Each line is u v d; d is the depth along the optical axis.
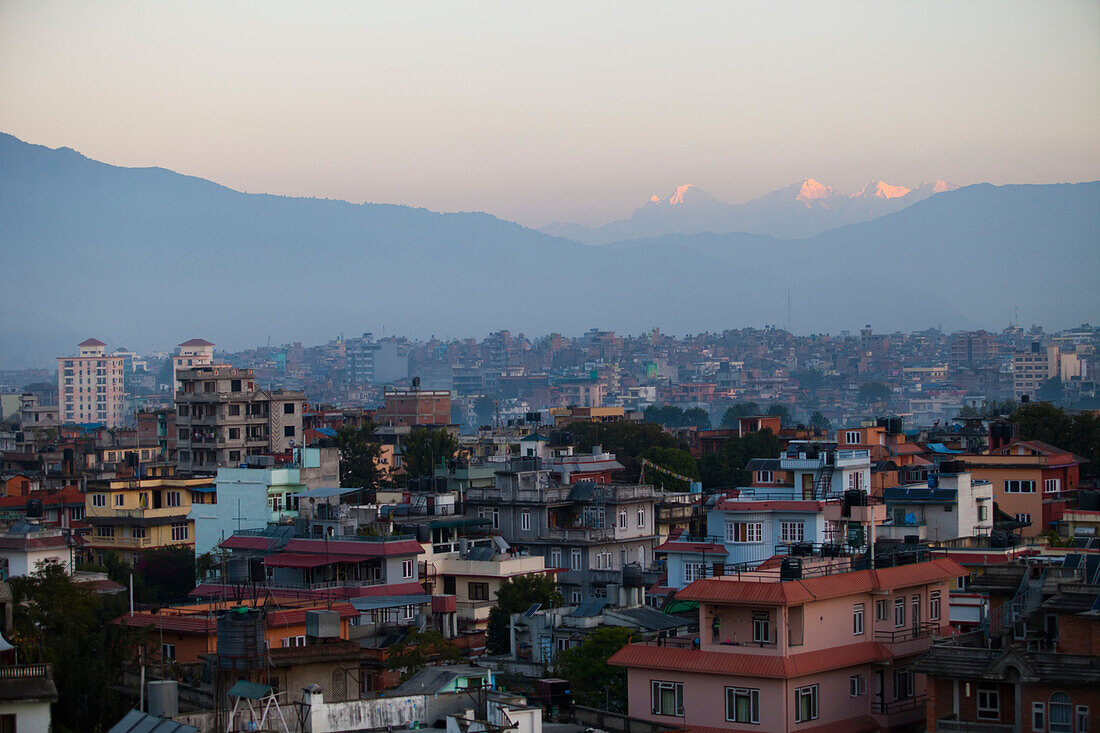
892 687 91.94
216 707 72.81
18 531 141.00
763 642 87.88
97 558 192.62
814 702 87.81
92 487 196.62
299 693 85.69
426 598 128.12
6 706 72.12
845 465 142.38
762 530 135.50
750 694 86.62
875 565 98.75
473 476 186.12
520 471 170.62
